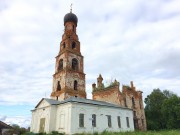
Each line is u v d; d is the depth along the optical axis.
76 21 48.81
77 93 39.31
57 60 44.09
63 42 45.44
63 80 38.94
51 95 40.53
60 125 28.67
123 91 45.69
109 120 33.81
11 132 32.62
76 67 43.22
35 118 33.50
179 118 49.50
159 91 63.03
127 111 39.59
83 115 29.14
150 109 59.16
